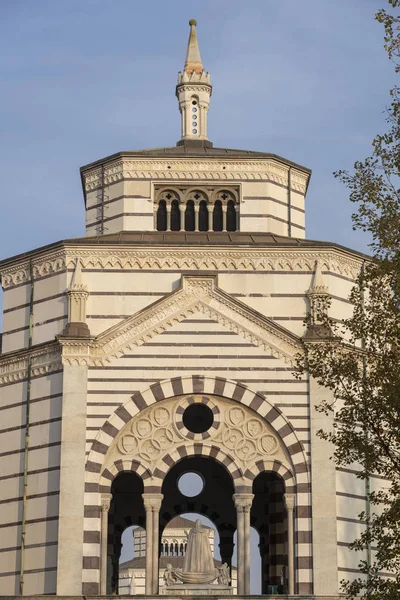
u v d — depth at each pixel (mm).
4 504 71500
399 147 55031
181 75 86250
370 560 69188
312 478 68438
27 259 74375
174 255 72000
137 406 69438
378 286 55781
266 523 82250
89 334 70062
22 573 69250
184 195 79688
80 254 72125
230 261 72000
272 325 70438
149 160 79750
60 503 67500
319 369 57000
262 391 69812
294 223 80875
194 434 69500
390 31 54500
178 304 70938
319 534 67625
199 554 68562
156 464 69000
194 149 82812
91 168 81125
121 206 79312
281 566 78812
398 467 54531
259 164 80000
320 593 66688
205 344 70438
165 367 70062
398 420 54125
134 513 82750
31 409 71625
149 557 67750
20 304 74500
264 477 82938
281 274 72062
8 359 73500
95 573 66812
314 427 69125
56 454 69625
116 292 71500
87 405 69250
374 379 55656
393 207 54906
